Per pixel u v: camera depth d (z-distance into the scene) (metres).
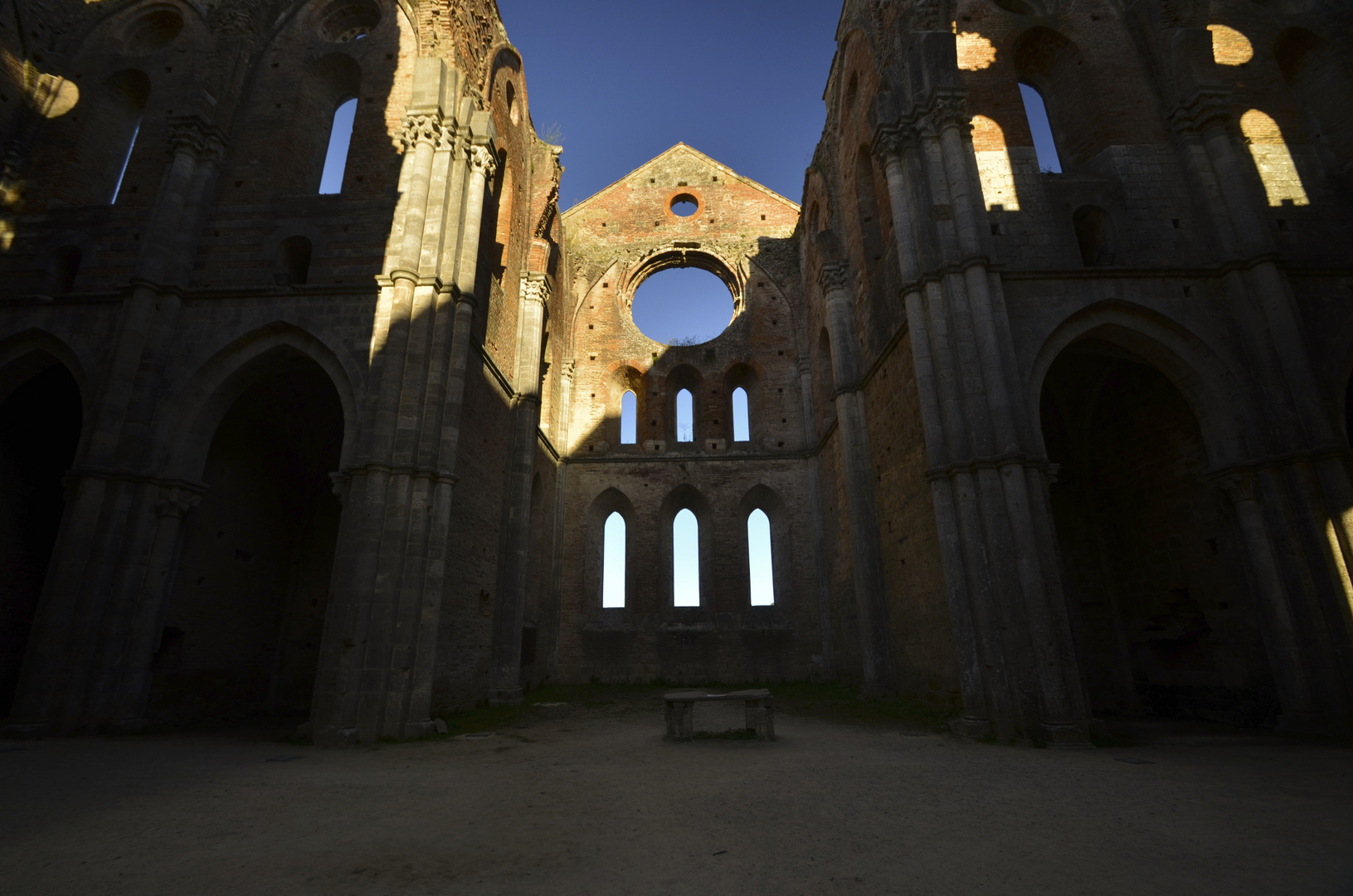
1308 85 16.52
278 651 17.47
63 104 16.98
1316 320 13.33
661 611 24.83
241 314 13.99
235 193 15.40
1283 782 7.73
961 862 4.95
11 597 14.77
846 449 19.64
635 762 9.31
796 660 24.09
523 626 19.55
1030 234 14.15
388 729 11.31
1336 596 11.38
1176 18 15.75
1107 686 16.42
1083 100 16.09
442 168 14.38
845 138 20.88
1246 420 12.78
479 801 6.95
